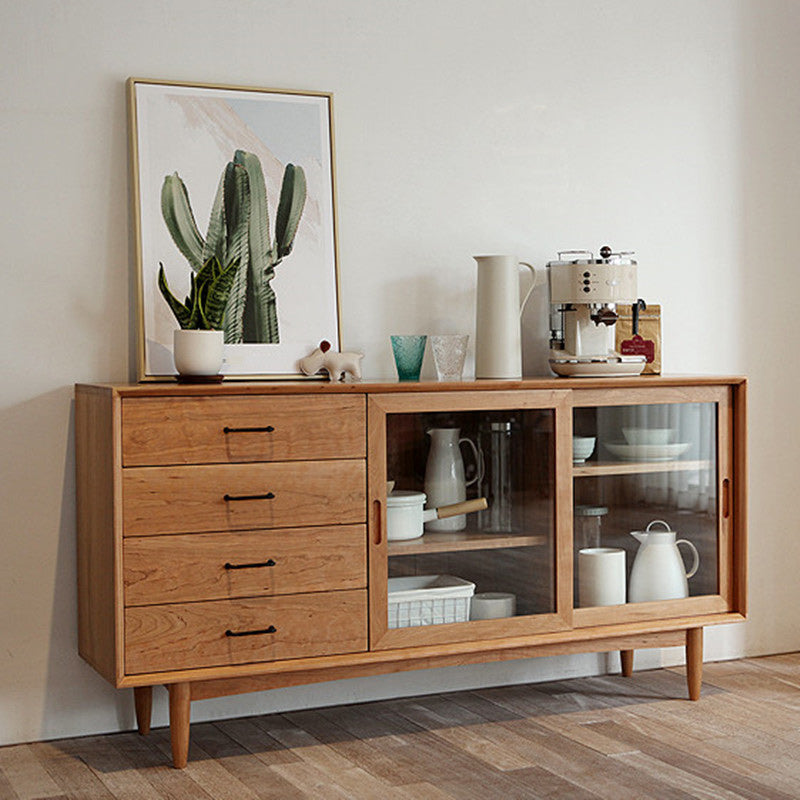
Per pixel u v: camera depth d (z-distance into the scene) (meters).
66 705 2.84
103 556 2.57
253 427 2.58
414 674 3.18
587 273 3.04
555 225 3.34
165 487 2.51
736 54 3.54
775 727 2.87
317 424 2.64
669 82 3.46
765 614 3.61
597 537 2.95
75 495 2.84
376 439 2.70
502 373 3.07
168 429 2.50
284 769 2.59
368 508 2.69
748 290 3.57
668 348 3.47
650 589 3.01
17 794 2.45
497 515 2.84
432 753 2.69
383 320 3.14
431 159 3.18
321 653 2.66
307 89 3.04
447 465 2.78
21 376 2.78
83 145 2.83
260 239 2.95
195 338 2.63
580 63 3.35
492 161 3.26
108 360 2.86
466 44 3.22
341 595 2.67
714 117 3.52
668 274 3.47
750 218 3.57
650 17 3.43
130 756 2.69
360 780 2.52
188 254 2.88
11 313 2.77
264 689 2.63
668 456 3.02
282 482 2.61
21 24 2.76
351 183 3.09
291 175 2.99
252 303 2.93
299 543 2.63
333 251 3.02
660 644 3.05
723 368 3.55
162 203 2.86
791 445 3.64
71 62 2.81
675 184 3.47
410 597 2.74
